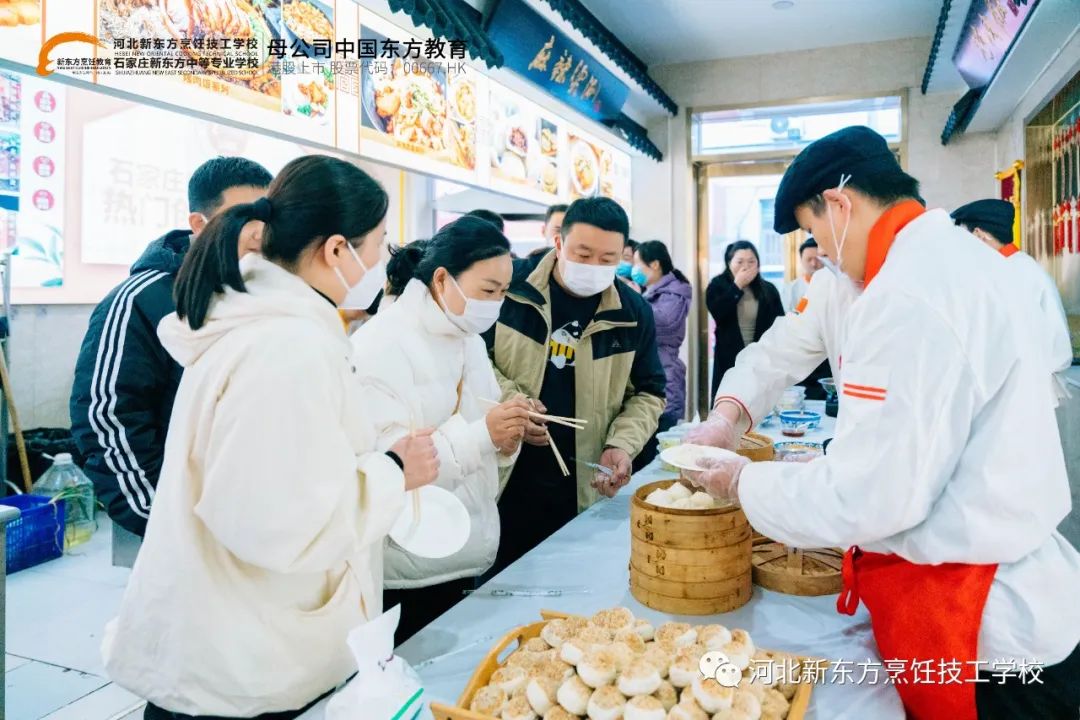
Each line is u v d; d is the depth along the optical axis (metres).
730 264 4.81
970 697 1.03
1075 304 3.82
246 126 2.48
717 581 1.30
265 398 0.90
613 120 5.46
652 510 1.31
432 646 1.19
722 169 6.50
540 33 3.93
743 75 6.21
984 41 4.07
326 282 1.06
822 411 3.48
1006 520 0.99
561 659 1.01
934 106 5.76
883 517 1.00
